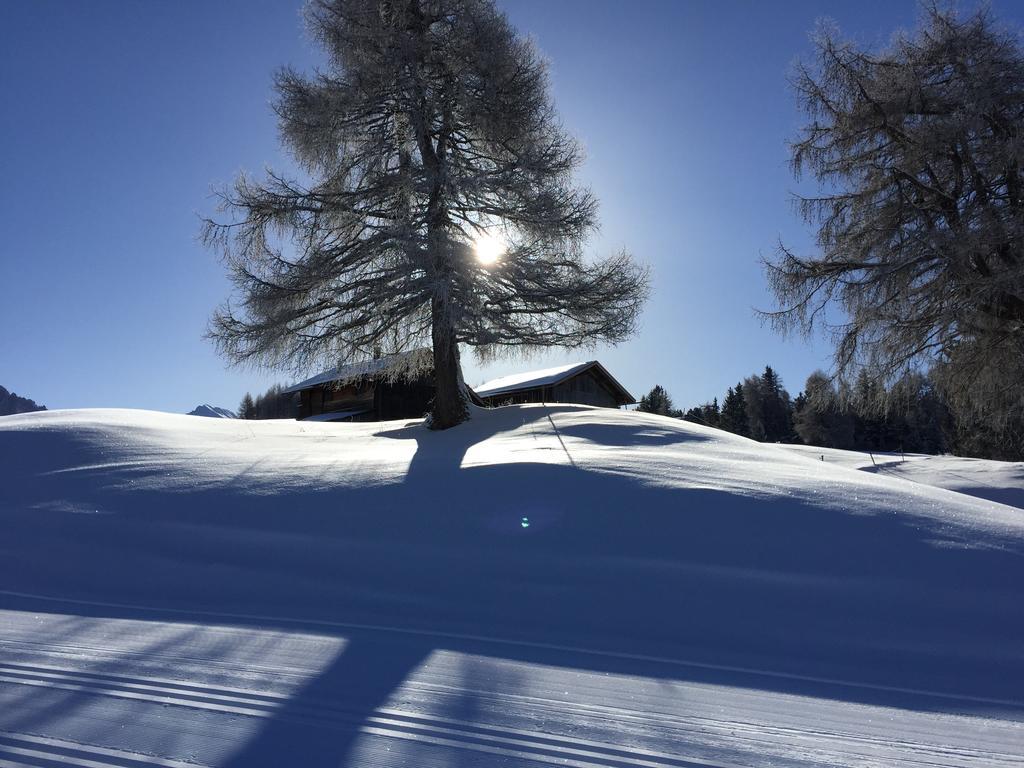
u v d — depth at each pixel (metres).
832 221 22.72
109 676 4.78
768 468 11.19
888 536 8.05
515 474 10.40
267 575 8.05
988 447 41.44
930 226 20.30
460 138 17.98
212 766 3.47
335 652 5.47
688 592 7.13
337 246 17.31
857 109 21.00
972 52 19.91
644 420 16.94
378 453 13.48
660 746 3.91
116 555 8.72
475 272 16.17
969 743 4.26
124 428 14.86
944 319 19.47
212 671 4.91
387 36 16.52
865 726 4.46
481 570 7.79
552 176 16.58
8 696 4.38
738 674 5.50
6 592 7.76
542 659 5.57
